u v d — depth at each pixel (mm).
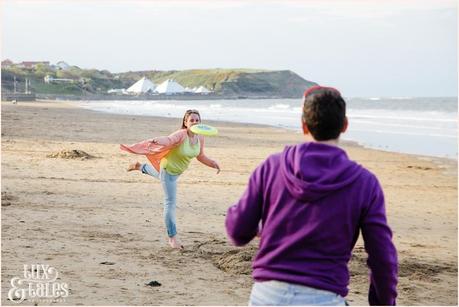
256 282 3027
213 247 7852
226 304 5609
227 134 30297
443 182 16500
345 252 2947
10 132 24344
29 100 87062
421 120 44719
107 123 35219
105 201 10820
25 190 11367
